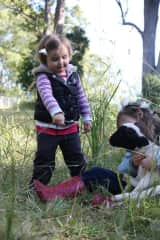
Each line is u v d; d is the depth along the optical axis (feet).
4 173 8.19
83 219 6.31
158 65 31.91
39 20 49.03
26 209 6.61
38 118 8.05
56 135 8.05
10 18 47.93
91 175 7.54
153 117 7.46
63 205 6.79
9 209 5.69
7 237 5.03
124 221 5.94
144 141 7.00
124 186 7.51
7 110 12.07
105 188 7.42
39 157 8.00
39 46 8.26
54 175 8.90
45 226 5.91
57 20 41.01
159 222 5.75
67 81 8.18
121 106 8.29
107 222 6.18
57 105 7.73
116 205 6.73
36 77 8.11
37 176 7.97
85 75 10.14
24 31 47.44
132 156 7.29
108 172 7.61
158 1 37.76
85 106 8.53
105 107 9.34
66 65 8.15
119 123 7.66
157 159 6.85
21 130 11.21
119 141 7.12
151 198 6.56
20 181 8.14
